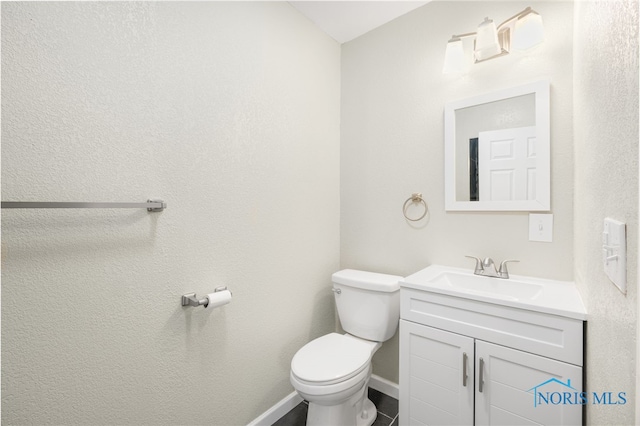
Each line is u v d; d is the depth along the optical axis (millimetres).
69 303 951
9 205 784
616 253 573
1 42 819
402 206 1857
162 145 1173
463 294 1217
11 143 839
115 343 1054
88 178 982
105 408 1031
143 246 1122
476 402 1195
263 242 1591
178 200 1227
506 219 1501
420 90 1779
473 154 1579
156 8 1157
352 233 2082
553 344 1028
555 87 1366
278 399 1681
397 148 1874
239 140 1466
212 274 1351
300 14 1822
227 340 1420
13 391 854
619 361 571
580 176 1113
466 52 1613
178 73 1226
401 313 1419
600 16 750
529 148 1420
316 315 1938
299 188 1812
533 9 1418
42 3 887
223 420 1405
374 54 1977
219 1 1383
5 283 838
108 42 1026
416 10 1796
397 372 1861
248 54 1510
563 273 1355
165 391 1192
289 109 1744
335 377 1273
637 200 466
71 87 942
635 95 476
